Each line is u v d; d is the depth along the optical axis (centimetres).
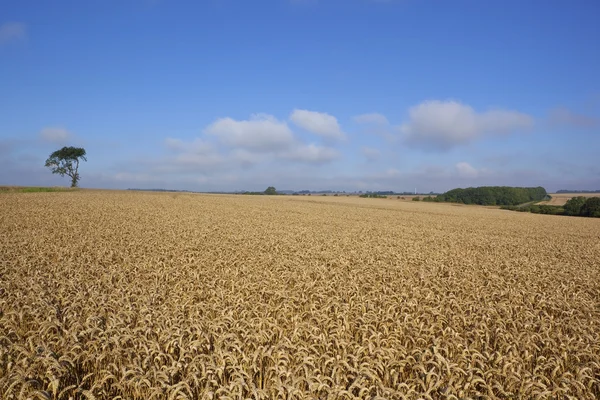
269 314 886
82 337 709
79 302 916
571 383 596
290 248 2059
